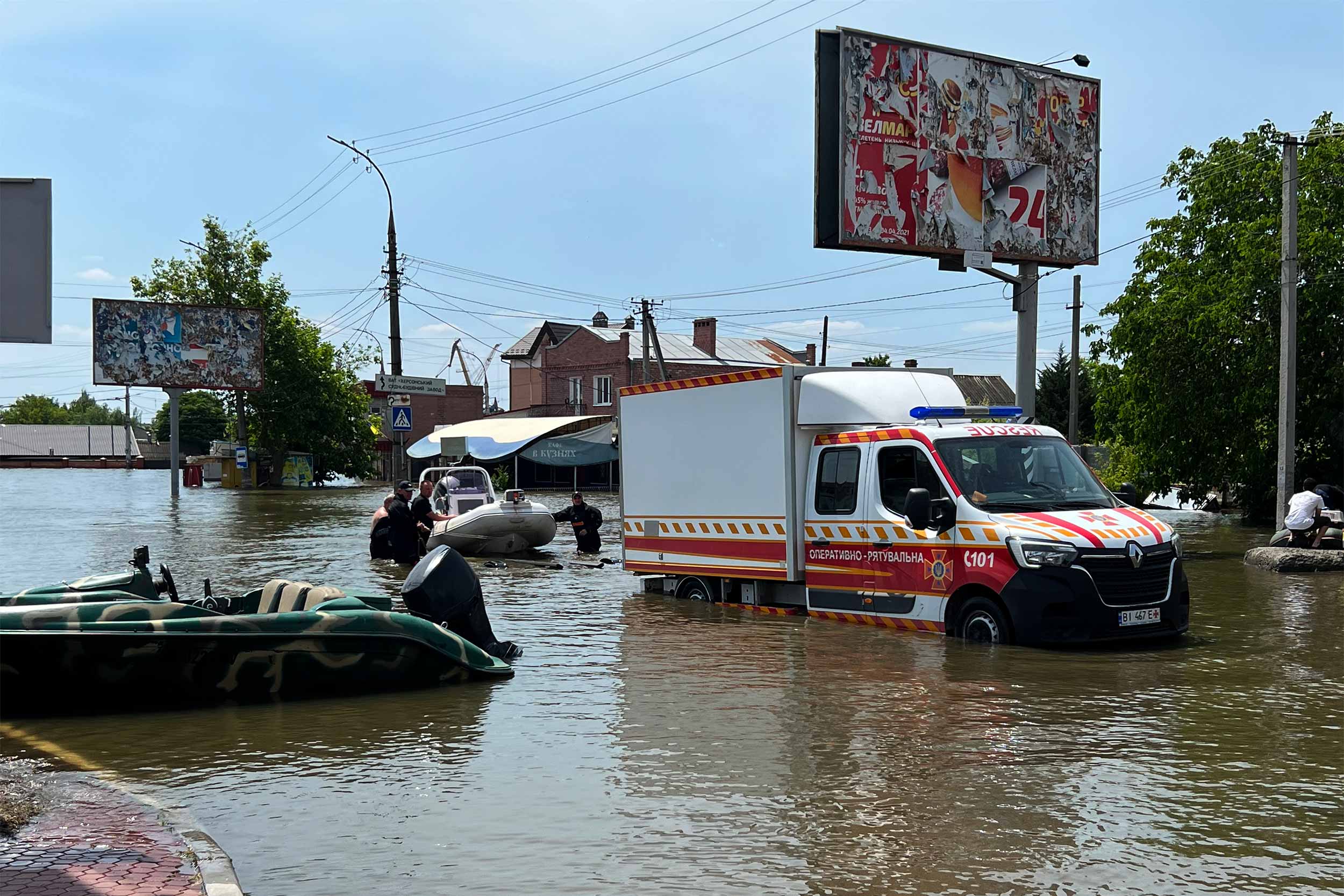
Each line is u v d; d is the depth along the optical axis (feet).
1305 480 84.38
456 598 32.68
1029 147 76.13
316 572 60.39
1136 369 84.38
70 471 326.65
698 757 22.77
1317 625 40.06
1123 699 27.81
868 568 38.63
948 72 73.20
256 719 26.48
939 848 17.39
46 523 101.65
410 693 29.30
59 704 26.68
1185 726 25.07
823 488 40.55
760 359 225.56
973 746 23.48
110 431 431.43
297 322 192.34
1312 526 63.36
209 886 15.15
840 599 39.73
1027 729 24.86
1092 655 33.63
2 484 211.00
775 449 41.88
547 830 18.47
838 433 40.47
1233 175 83.15
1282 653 34.19
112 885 15.16
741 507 43.42
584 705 27.73
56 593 29.58
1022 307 77.56
